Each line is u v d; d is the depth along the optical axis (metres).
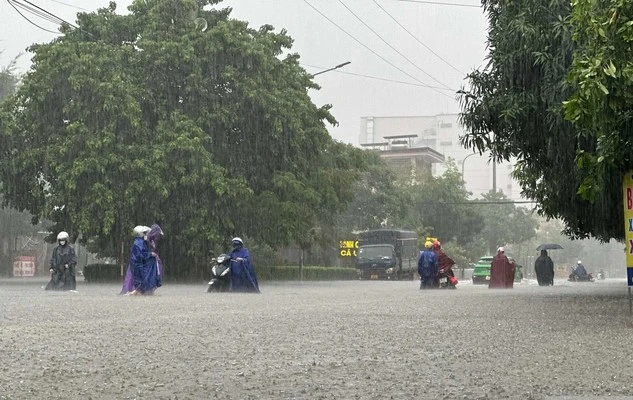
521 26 17.50
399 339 10.81
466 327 12.69
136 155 36.25
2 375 7.57
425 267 32.84
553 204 23.09
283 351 9.42
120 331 11.56
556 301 21.44
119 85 35.91
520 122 18.53
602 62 11.70
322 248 60.72
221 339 10.62
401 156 105.81
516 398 6.60
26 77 38.31
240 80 39.06
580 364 8.52
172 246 40.41
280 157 40.53
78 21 39.78
